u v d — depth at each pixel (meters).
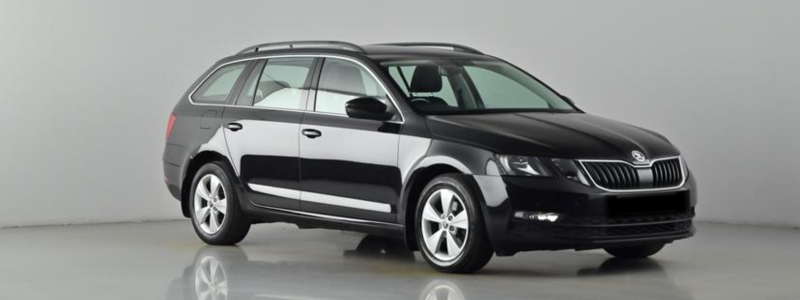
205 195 9.15
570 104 8.45
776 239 9.51
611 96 11.32
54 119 10.97
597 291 6.75
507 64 8.67
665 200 7.35
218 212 9.09
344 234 10.05
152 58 11.39
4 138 10.77
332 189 8.04
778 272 7.59
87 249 9.05
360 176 7.83
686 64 10.93
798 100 10.34
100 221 11.23
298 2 11.92
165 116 11.48
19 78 10.80
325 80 8.30
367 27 11.99
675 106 11.01
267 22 11.86
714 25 10.77
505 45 11.79
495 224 7.07
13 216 10.82
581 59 11.45
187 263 8.15
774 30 10.45
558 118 7.78
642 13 11.12
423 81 7.89
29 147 10.87
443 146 7.33
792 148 10.40
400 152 7.57
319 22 11.95
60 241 9.62
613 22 11.27
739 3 10.62
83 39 11.06
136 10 11.30
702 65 10.85
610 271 7.62
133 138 11.34
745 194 10.70
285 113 8.45
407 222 7.59
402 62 8.11
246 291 6.80
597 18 11.34
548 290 6.77
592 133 7.41
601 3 11.31
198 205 9.20
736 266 7.89
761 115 10.56
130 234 10.17
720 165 10.82
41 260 8.38
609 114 11.34
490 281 7.13
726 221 10.83
